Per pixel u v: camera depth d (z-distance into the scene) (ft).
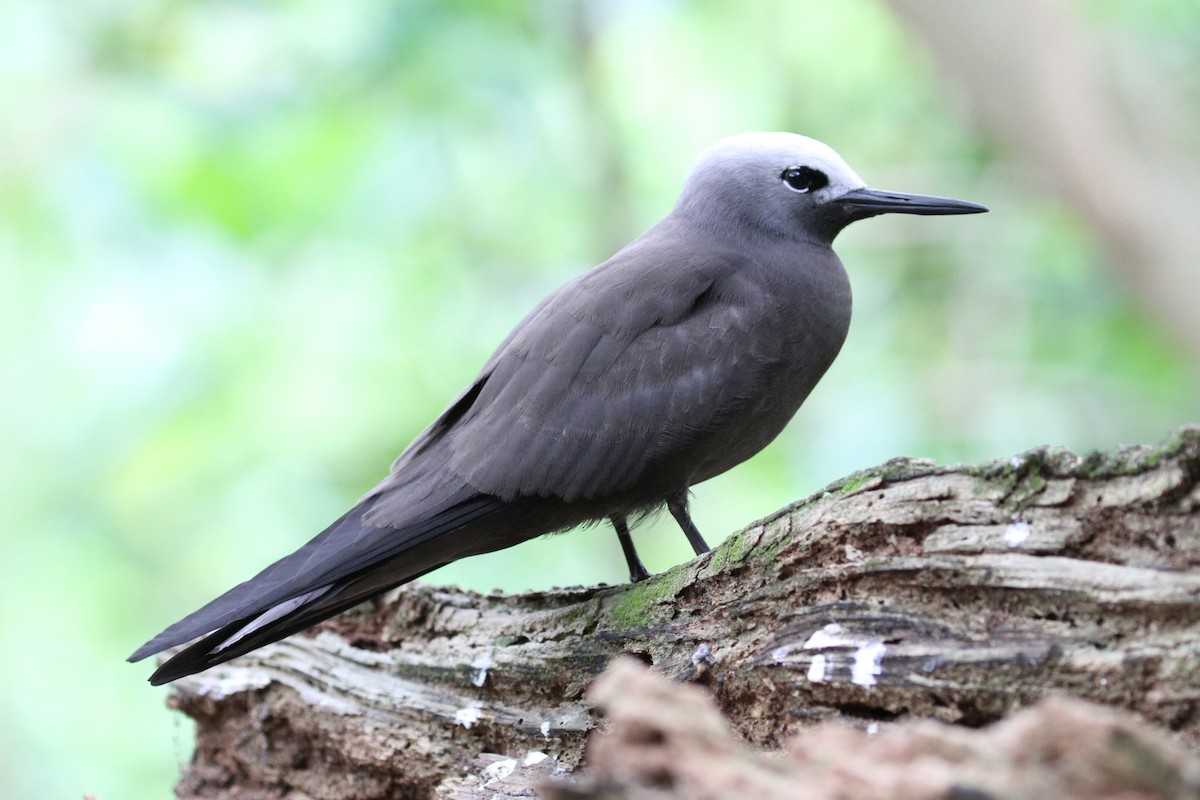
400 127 41.78
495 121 43.39
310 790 22.50
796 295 23.50
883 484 15.98
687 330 22.56
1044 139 34.14
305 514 39.91
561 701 19.74
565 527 22.86
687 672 17.75
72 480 43.65
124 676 43.65
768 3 46.73
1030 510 14.79
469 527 21.90
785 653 16.07
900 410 41.75
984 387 42.16
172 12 43.70
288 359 41.68
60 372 44.73
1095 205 34.12
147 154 41.96
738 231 24.86
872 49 46.11
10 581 43.78
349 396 41.19
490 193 45.32
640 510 23.13
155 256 42.04
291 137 41.91
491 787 19.12
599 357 22.29
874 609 15.53
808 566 16.61
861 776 10.60
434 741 20.65
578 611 19.88
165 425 41.19
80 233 42.37
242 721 23.27
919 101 46.19
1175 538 13.83
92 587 43.60
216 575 40.63
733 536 17.80
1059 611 14.24
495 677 20.31
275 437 40.75
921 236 43.70
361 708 21.42
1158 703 13.16
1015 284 43.04
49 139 43.73
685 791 10.68
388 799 21.66
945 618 15.06
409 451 23.00
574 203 46.06
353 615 22.82
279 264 42.83
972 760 10.76
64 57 44.04
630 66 49.06
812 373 23.90
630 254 24.00
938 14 33.71
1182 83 39.17
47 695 43.47
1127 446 14.30
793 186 24.97
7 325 45.65
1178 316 34.53
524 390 22.33
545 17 44.47
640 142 48.93
